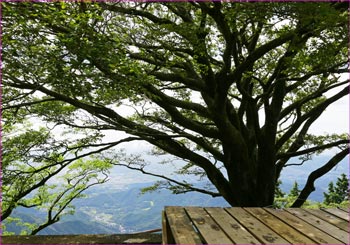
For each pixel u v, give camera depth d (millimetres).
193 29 7766
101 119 8852
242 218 3982
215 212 4320
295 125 10484
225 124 9906
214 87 9656
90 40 6238
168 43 9008
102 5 7203
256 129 9961
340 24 6695
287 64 7496
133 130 9078
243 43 10539
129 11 8656
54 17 6016
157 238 5715
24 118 8719
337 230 3449
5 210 10461
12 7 5715
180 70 10734
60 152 9625
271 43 8008
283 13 6039
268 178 10211
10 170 9203
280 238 3174
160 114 11664
